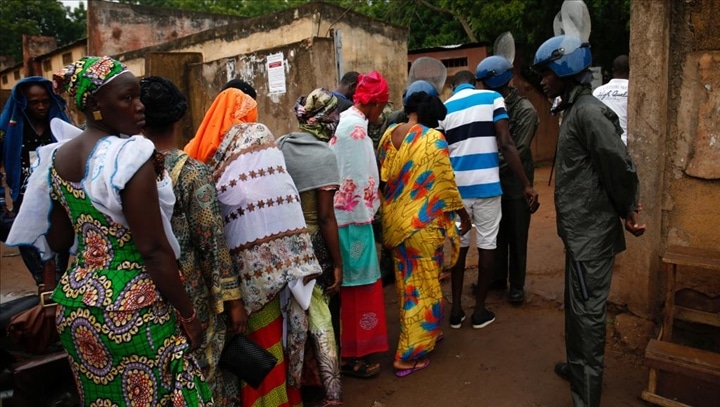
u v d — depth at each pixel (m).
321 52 5.61
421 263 3.01
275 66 5.93
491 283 4.21
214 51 9.23
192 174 1.95
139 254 1.70
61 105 3.42
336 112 2.56
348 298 3.00
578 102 2.46
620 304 3.45
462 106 3.49
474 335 3.52
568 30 2.59
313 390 2.83
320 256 2.58
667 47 2.98
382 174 3.12
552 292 4.04
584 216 2.44
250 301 2.18
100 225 1.68
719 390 2.71
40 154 1.80
